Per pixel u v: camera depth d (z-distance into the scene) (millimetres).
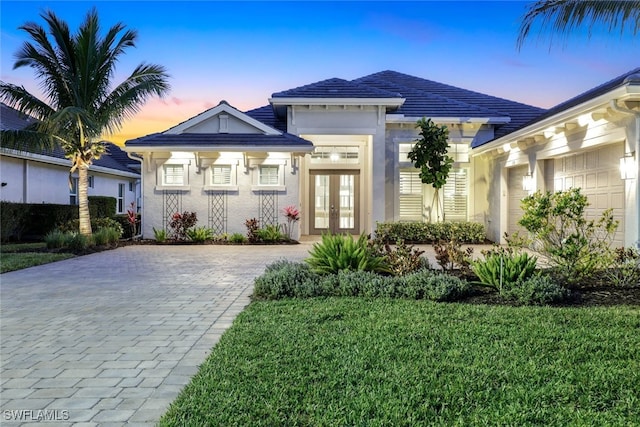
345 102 15188
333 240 7863
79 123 12680
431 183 14602
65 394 3191
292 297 6184
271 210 15445
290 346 3994
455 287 6117
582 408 2828
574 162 10414
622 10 6418
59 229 15180
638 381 3193
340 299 5941
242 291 6953
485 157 15508
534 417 2709
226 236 15070
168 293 6805
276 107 16156
